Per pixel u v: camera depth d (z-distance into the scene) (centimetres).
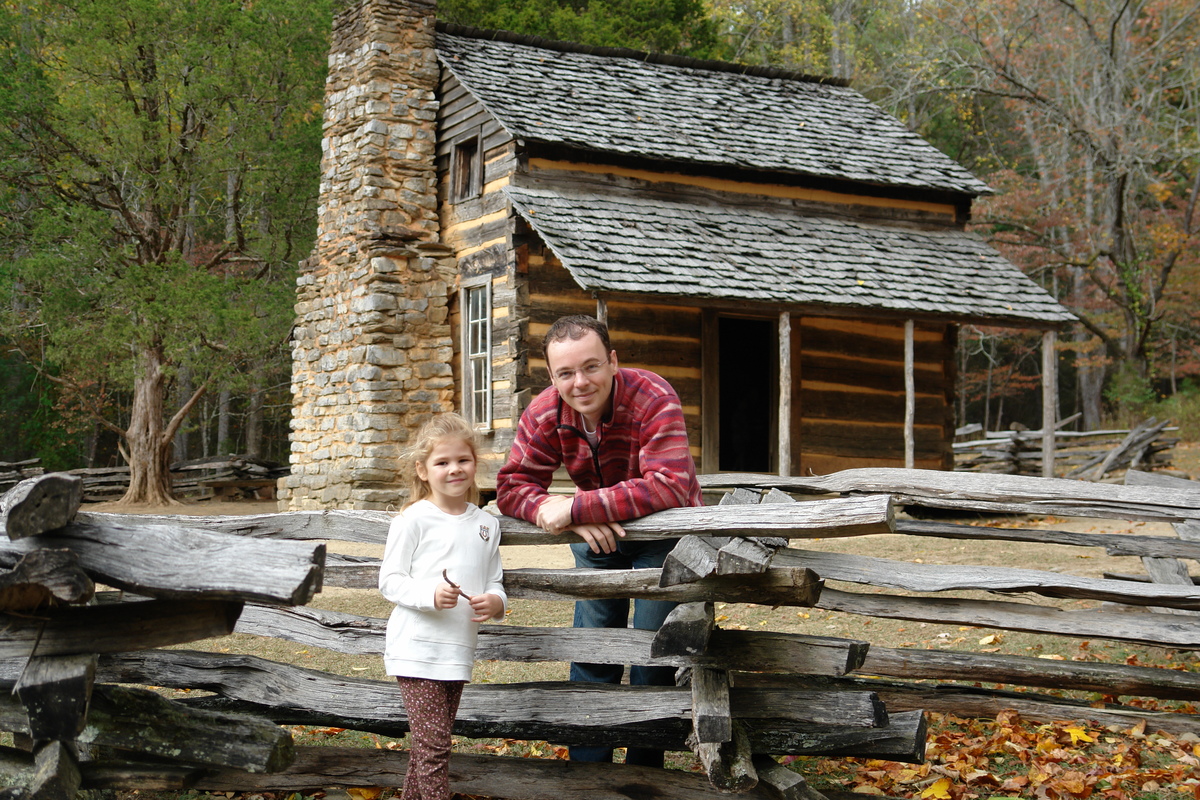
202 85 1680
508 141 1289
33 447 2308
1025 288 1356
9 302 1875
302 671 383
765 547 323
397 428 1358
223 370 1778
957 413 3812
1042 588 414
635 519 349
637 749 381
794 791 334
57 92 1817
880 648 465
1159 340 3206
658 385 365
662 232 1239
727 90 1580
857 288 1241
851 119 1600
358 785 384
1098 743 455
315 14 1762
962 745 460
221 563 285
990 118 3503
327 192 1508
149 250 1878
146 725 318
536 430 375
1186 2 2623
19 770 323
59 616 311
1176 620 429
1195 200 2502
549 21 2455
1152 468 1636
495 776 375
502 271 1298
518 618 716
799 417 1343
